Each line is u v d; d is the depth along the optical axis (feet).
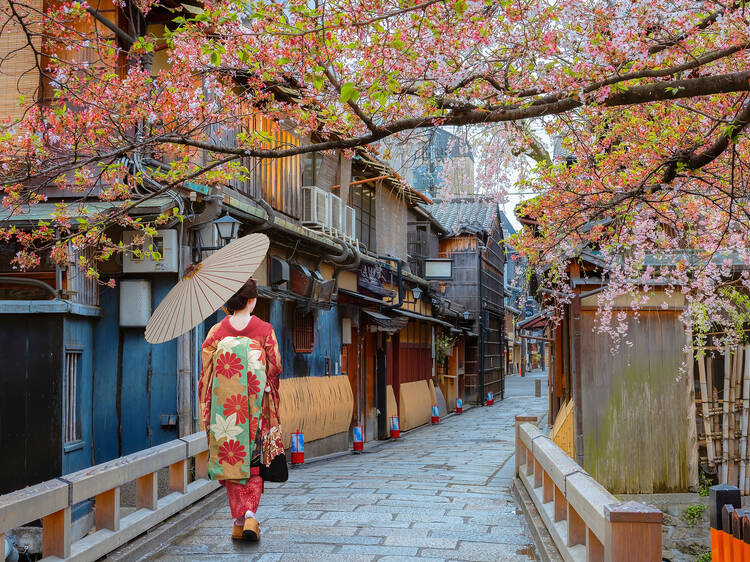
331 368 54.24
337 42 20.39
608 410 36.37
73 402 31.63
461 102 20.27
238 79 32.14
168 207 30.58
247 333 19.99
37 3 32.40
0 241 31.32
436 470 38.75
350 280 59.16
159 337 19.22
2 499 15.16
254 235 20.21
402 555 19.93
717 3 18.48
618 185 26.43
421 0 19.89
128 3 33.12
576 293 36.42
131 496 32.48
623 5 17.52
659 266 35.55
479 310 109.60
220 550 20.66
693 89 17.51
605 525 13.32
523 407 104.47
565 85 18.71
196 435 27.04
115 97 23.24
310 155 51.57
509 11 19.60
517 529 23.08
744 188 25.44
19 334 30.07
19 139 26.58
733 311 34.24
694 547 33.91
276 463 20.10
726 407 35.83
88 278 32.50
